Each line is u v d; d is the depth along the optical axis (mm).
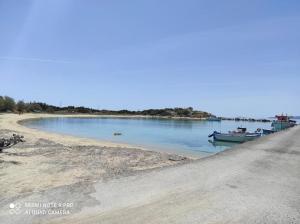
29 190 9031
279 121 63812
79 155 17375
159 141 38156
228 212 5945
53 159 15445
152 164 15234
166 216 5688
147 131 57938
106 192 7215
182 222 5402
